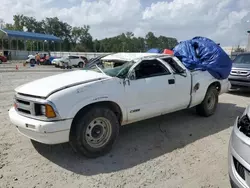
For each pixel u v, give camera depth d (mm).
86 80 3926
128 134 4926
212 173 3479
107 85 3959
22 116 3670
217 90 6348
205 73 5836
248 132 2639
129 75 4285
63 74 4527
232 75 9406
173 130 5184
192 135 4918
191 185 3184
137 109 4367
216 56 5973
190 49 6043
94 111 3734
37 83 4012
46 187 3102
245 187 2523
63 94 3502
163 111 4887
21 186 3107
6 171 3441
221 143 4539
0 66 26375
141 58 4641
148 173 3463
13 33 44875
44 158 3854
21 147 4215
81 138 3672
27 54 48531
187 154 4070
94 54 49062
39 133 3439
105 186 3135
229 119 6023
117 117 4262
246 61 10016
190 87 5348
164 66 4914
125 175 3402
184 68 5324
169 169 3576
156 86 4621
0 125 5246
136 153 4078
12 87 10398
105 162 3764
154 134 4938
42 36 50000
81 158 3875
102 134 3928
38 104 3500
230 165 2805
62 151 4105
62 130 3467
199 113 6156
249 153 2498
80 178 3316
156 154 4051
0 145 4262
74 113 3537
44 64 32906
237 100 8398
